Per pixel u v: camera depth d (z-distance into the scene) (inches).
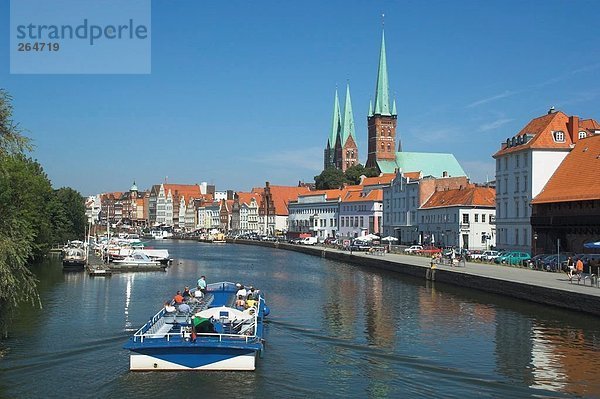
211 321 1306.6
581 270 2203.5
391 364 1290.6
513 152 3627.0
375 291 2512.3
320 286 2731.3
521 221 3567.9
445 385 1149.1
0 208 1370.6
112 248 4320.9
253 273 3474.4
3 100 1284.4
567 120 3595.0
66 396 1068.5
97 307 2076.8
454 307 2030.0
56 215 4210.1
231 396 1068.5
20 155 1316.4
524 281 2158.0
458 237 4584.2
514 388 1129.4
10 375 1187.3
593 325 1659.7
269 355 1360.7
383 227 6269.7
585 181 3004.4
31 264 3809.1
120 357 1322.6
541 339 1508.4
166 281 3021.7
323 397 1076.5
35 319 1814.7
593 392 1109.1
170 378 1152.2
